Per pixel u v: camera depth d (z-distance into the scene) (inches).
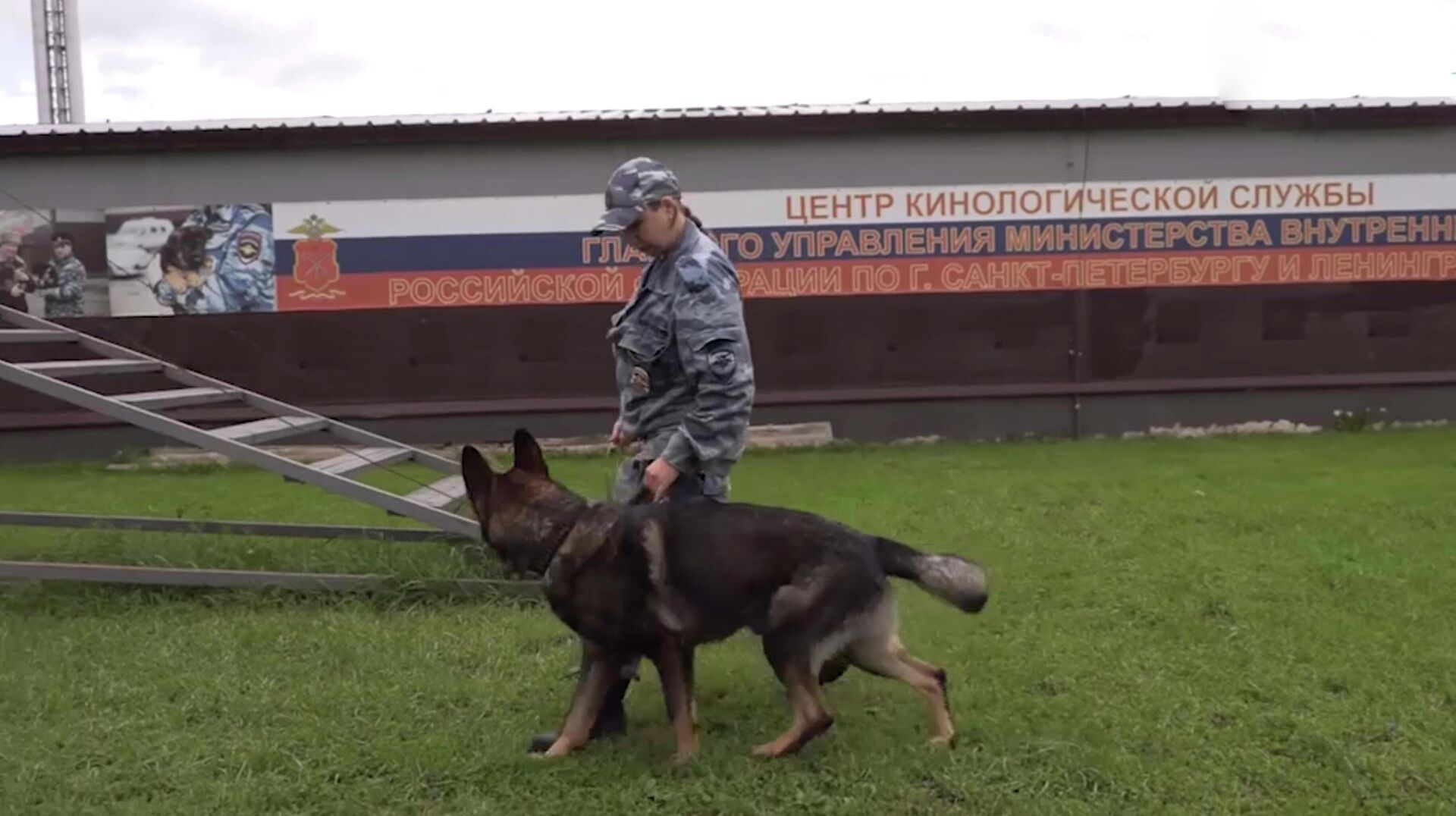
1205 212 474.6
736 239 465.7
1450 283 481.1
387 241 455.8
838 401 469.7
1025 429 477.7
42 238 446.6
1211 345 478.9
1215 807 151.3
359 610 236.1
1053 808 150.6
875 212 467.2
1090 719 175.9
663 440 171.8
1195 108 463.2
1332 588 241.4
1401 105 466.9
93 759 164.6
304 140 447.8
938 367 473.7
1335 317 480.4
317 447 450.3
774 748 163.5
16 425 442.0
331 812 151.3
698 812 151.7
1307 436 466.6
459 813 151.0
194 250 451.5
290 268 454.3
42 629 221.9
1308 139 473.1
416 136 449.4
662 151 459.8
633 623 161.0
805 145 463.2
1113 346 477.1
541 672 199.3
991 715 178.1
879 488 362.9
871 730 172.9
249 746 167.5
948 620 223.3
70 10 871.7
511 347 460.8
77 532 300.4
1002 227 470.6
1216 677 192.9
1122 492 348.5
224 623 226.7
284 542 279.9
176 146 445.1
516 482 170.1
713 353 163.0
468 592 240.5
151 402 273.7
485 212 456.4
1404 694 184.4
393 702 184.4
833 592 159.3
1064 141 469.1
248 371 456.1
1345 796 153.4
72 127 439.5
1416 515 307.6
